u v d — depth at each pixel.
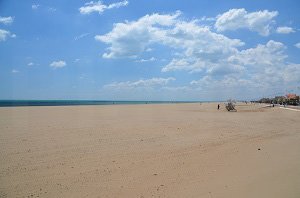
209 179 9.94
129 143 16.70
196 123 28.44
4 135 18.70
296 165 11.58
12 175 10.45
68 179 10.08
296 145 16.70
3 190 9.05
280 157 13.23
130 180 9.98
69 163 12.08
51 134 19.39
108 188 9.23
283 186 8.93
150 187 9.27
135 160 12.71
